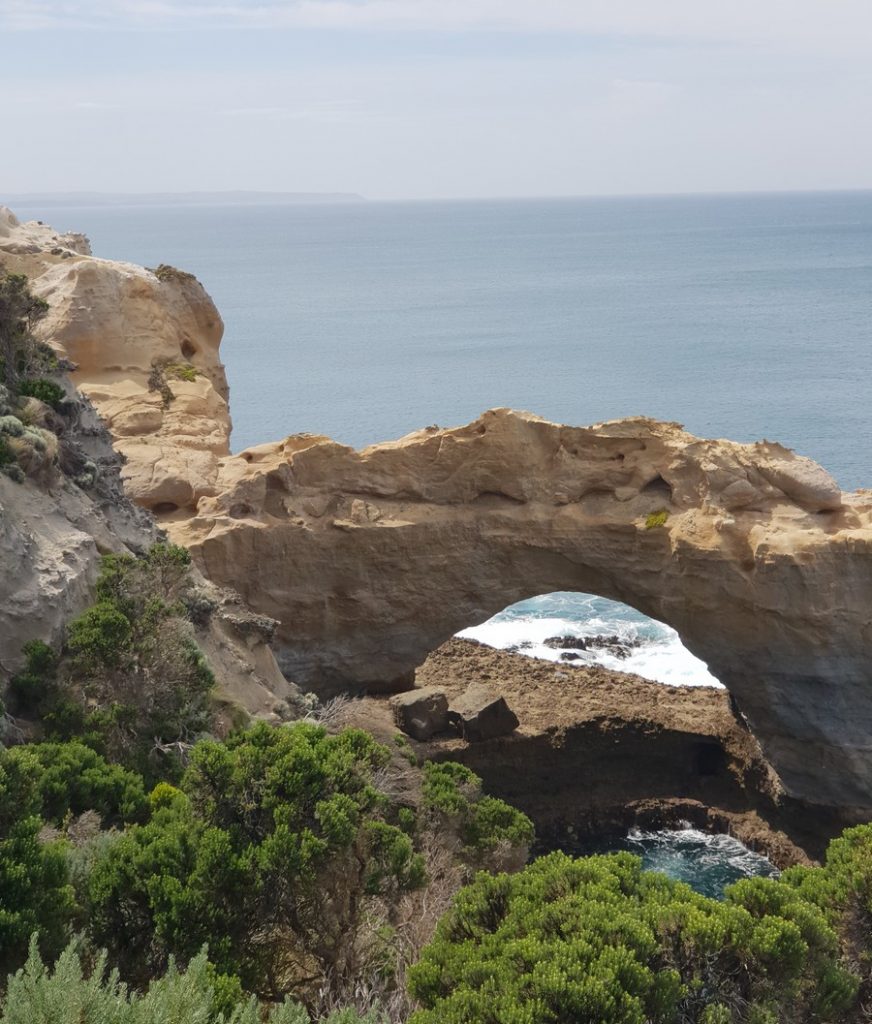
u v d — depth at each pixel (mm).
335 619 58406
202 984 16062
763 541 51812
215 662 41781
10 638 33375
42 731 31625
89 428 46375
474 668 69500
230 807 22375
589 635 79875
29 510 37688
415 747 56219
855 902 22438
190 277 71250
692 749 59438
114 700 33844
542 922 19719
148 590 37469
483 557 58156
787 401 145625
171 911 20531
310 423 146625
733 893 21016
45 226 85562
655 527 54938
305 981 21812
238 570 56125
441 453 58312
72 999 14539
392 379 175500
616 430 57094
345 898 22047
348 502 58531
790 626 51812
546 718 60625
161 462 57656
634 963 18234
